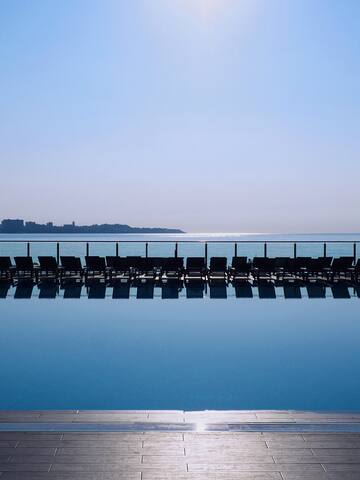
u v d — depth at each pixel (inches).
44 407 191.3
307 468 125.0
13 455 130.4
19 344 284.2
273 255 1109.7
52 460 128.0
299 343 285.6
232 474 122.3
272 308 384.2
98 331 314.5
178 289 479.2
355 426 149.6
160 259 538.0
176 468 125.0
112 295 444.1
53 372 234.8
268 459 129.6
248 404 194.2
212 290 473.4
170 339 294.5
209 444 137.9
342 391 207.9
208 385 216.1
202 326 327.6
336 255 1091.3
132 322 337.7
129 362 250.2
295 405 192.9
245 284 514.6
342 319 346.6
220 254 1192.2
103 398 200.8
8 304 402.0
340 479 120.0
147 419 155.1
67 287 493.4
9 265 538.0
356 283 523.2
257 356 259.8
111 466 125.4
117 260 535.8
